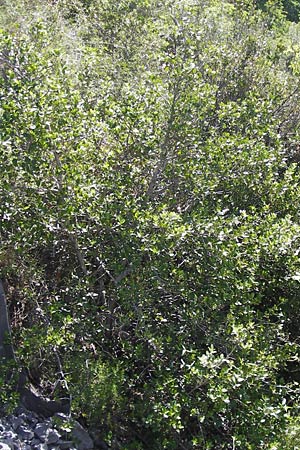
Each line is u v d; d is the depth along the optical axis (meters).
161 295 5.59
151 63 7.89
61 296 5.67
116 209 5.24
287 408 5.05
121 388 5.04
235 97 8.48
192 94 5.89
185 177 5.91
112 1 9.52
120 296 5.27
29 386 5.15
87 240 5.46
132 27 8.71
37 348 5.05
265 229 5.79
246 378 4.88
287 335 6.02
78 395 4.77
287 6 18.08
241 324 5.26
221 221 5.56
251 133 6.86
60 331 5.03
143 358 5.25
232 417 4.96
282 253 5.86
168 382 4.84
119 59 8.26
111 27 9.27
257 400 4.91
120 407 4.93
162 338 5.18
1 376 4.98
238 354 5.11
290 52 10.08
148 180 6.01
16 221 5.30
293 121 8.88
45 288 5.58
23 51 5.49
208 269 5.43
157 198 6.02
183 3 6.78
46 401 5.05
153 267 5.17
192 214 5.42
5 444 4.34
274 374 5.60
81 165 5.41
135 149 5.74
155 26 7.96
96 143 5.74
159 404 4.79
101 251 5.49
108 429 5.11
